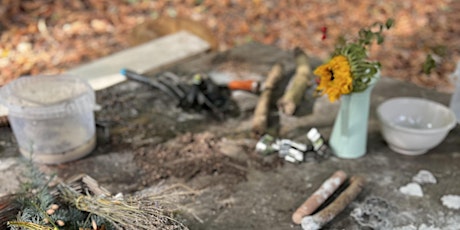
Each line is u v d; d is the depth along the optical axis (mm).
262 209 1343
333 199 1382
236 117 1774
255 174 1483
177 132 1681
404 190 1423
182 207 1327
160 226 1090
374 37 1435
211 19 3930
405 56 3477
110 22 3744
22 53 3270
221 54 2256
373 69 1371
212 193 1398
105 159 1537
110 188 1409
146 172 1480
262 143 1586
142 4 4035
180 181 1445
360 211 1331
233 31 3781
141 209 1128
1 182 1422
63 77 1589
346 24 3938
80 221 1160
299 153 1539
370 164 1534
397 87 1997
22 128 1466
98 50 3373
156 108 1816
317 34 3789
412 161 1553
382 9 4176
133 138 1643
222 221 1297
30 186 1253
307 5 4230
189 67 2113
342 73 1359
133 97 1879
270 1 4258
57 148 1482
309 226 1255
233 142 1633
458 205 1369
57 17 3707
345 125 1521
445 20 4020
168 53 2332
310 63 2164
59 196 1206
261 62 2186
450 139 1668
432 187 1439
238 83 1917
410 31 3832
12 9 3670
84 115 1500
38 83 1560
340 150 1560
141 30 2803
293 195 1398
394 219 1313
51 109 1431
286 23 3936
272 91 1923
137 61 2238
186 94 1817
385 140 1608
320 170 1507
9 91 1505
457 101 1757
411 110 1660
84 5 3910
